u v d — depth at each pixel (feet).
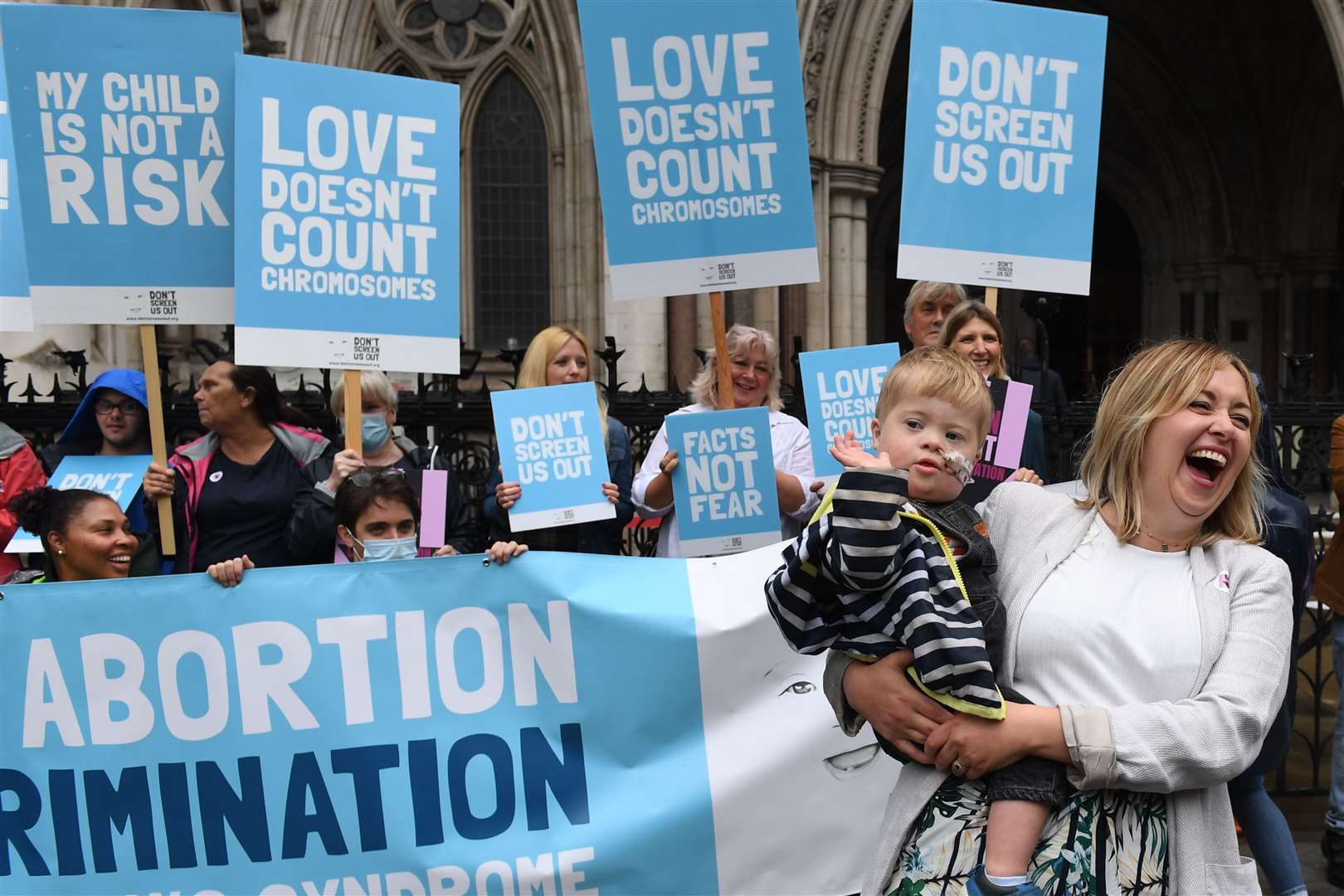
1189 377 6.11
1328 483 19.24
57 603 9.23
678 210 10.98
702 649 9.60
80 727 9.23
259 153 10.35
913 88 11.30
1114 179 62.64
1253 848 9.80
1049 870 5.81
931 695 5.96
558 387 12.06
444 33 38.45
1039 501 6.66
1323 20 37.09
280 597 9.36
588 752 9.54
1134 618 6.04
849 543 5.73
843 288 39.55
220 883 9.29
